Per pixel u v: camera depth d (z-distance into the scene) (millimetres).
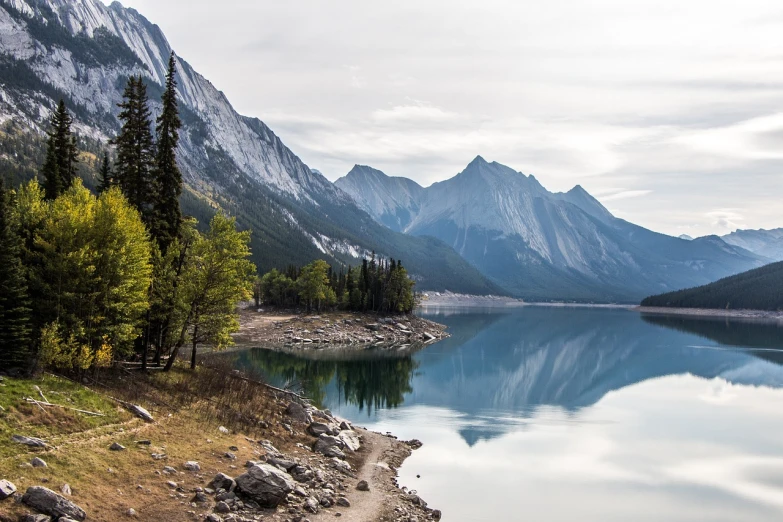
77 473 27766
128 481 29016
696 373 106125
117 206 45406
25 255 43062
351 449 46281
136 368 50000
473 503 37688
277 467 35875
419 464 45875
